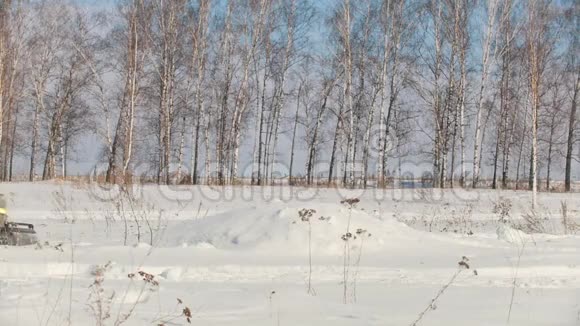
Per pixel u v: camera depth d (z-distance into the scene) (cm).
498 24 3022
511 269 905
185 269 856
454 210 1928
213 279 807
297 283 787
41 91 3341
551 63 3347
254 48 2989
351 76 3212
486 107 3422
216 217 1199
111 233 1281
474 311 643
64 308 585
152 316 578
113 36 2989
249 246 1036
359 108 3366
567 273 895
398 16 3048
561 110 3459
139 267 848
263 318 586
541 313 640
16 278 754
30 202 1841
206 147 3011
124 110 2997
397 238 1116
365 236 1080
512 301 690
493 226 1620
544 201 2327
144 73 2844
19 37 2953
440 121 3139
